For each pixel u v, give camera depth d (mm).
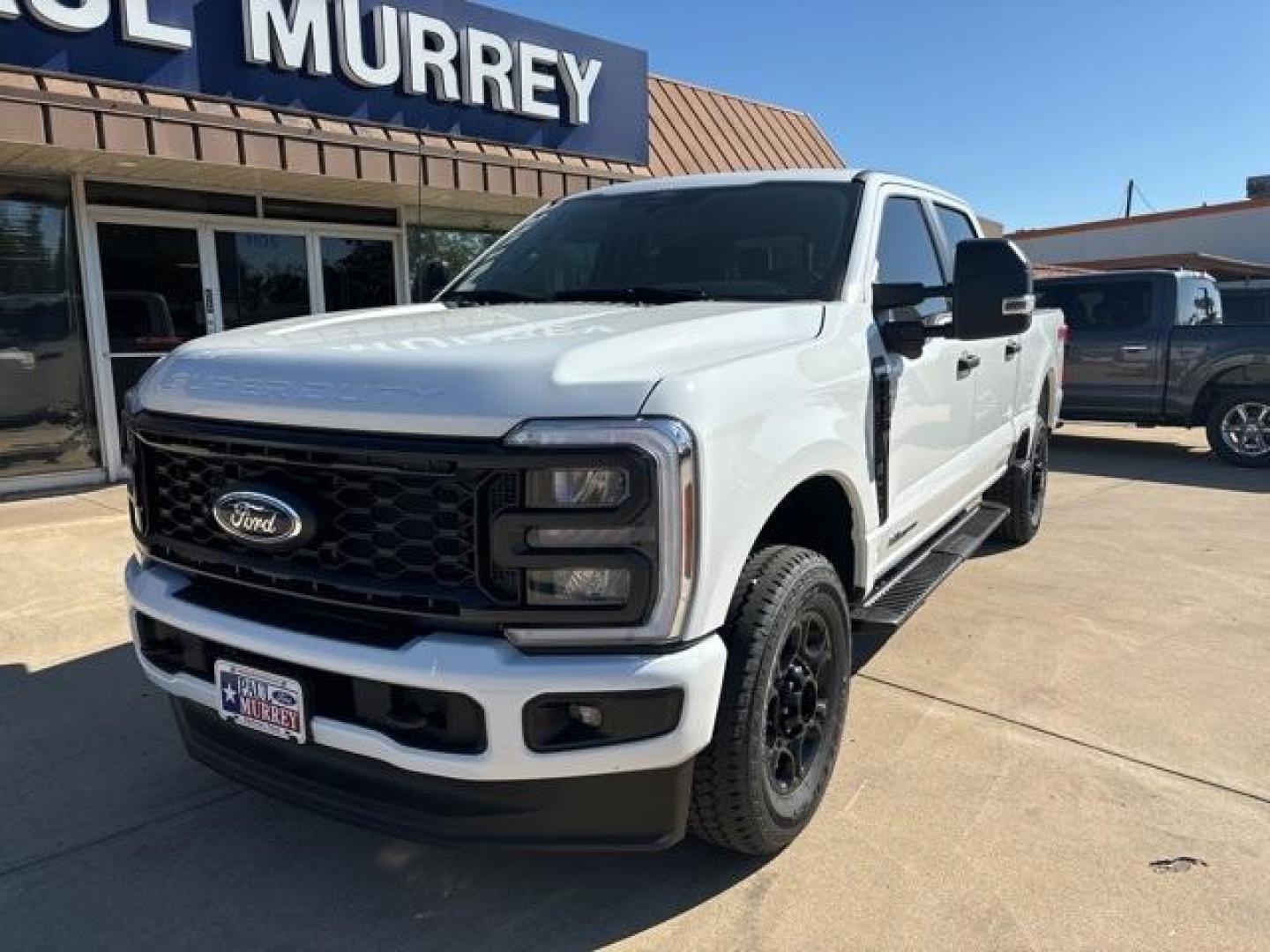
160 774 3355
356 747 2295
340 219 9922
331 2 8219
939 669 4254
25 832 2996
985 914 2574
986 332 3129
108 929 2549
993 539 6488
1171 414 10688
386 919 2594
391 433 2205
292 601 2441
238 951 2469
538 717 2160
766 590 2580
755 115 14320
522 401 2135
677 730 2211
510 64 9547
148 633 2754
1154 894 2652
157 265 8766
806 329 2992
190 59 7535
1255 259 26844
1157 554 6297
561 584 2139
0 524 6895
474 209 10719
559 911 2621
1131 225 28625
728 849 2736
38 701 3910
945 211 4703
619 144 10883
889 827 2986
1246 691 4031
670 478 2117
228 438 2408
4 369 8008
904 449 3625
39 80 6809
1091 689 4043
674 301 3387
